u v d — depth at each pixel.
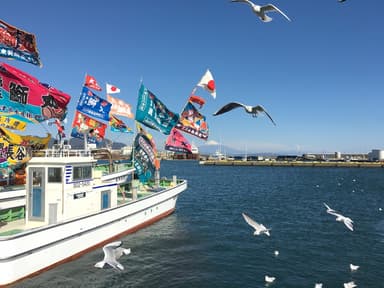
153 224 31.95
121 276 18.97
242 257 22.95
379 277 19.55
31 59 20.70
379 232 30.75
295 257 23.14
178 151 35.00
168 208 35.94
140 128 30.91
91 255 21.77
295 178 104.50
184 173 133.25
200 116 34.66
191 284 18.17
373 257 23.28
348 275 19.86
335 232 30.64
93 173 24.73
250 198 54.53
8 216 23.36
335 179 99.75
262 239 27.86
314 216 38.56
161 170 157.62
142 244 25.28
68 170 21.20
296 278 19.30
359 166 181.88
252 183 84.88
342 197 56.84
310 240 27.77
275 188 72.00
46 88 22.88
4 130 23.23
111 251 10.30
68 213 21.11
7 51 19.38
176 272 19.88
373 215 39.66
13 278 17.11
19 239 17.17
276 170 160.00
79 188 22.11
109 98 34.41
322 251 24.64
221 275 19.58
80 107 28.23
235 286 18.02
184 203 47.84
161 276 19.22
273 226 32.97
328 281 18.89
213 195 58.50
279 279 19.11
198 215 37.91
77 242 21.14
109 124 36.78
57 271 19.11
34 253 18.17
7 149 21.77
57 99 23.44
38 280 17.89
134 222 28.20
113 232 25.03
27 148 22.91
